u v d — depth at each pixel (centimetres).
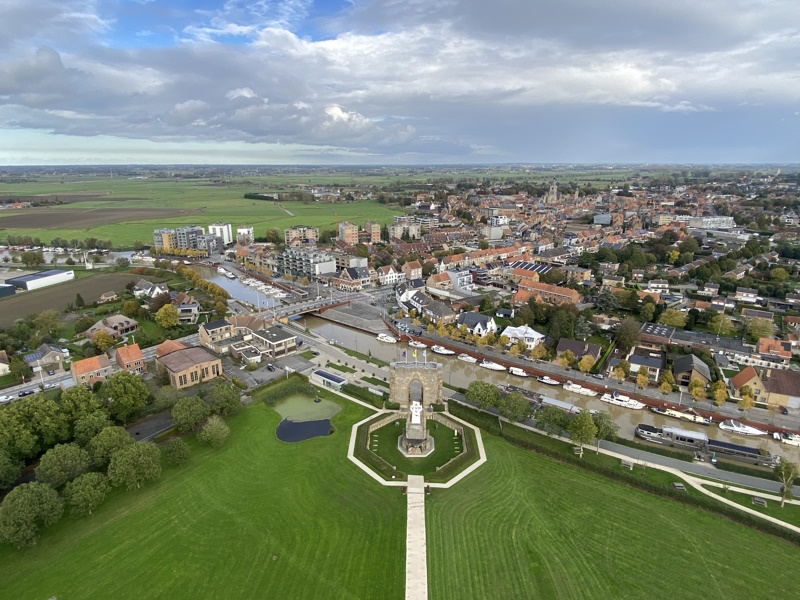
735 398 14638
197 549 8700
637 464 11381
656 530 9325
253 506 9825
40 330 18675
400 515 9656
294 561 8481
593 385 15525
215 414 12850
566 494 10356
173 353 15850
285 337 18012
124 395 12481
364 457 11544
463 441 12338
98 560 8412
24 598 7669
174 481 10525
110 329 19162
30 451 10694
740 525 9481
